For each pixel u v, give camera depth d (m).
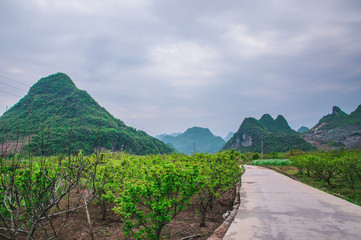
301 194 8.27
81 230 5.35
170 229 5.43
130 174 5.73
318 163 12.45
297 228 4.59
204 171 5.69
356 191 9.88
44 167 3.51
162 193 3.97
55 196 3.41
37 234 5.03
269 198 7.57
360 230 4.43
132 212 3.98
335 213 5.64
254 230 4.53
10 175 3.07
